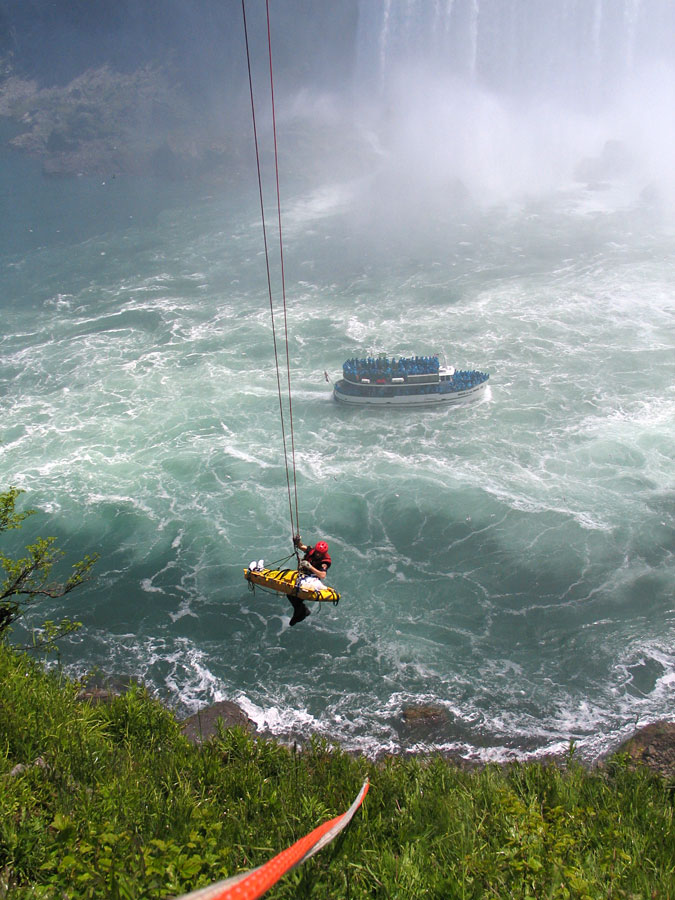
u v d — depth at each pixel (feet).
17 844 31.45
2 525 76.69
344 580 138.51
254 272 314.14
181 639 126.52
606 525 148.36
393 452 180.14
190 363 234.99
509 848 34.14
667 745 83.66
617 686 112.27
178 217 400.06
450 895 30.89
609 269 288.92
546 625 125.39
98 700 68.44
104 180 492.95
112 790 40.37
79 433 194.80
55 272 324.19
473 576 137.69
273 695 114.11
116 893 27.66
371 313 266.16
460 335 242.99
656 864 35.01
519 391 205.36
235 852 34.60
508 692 112.27
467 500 159.02
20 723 46.68
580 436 181.68
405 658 119.75
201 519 157.48
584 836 37.96
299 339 248.52
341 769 55.47
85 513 160.76
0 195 464.65
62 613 133.39
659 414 188.55
